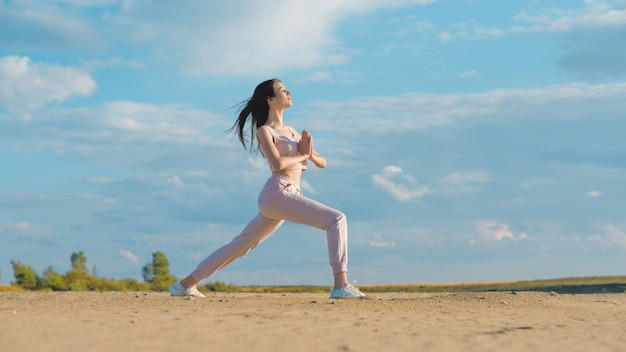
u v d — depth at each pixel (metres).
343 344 4.31
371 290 13.72
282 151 8.19
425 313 6.70
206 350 4.04
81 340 4.31
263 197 8.16
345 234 8.01
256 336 4.56
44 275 18.33
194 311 6.38
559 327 5.64
